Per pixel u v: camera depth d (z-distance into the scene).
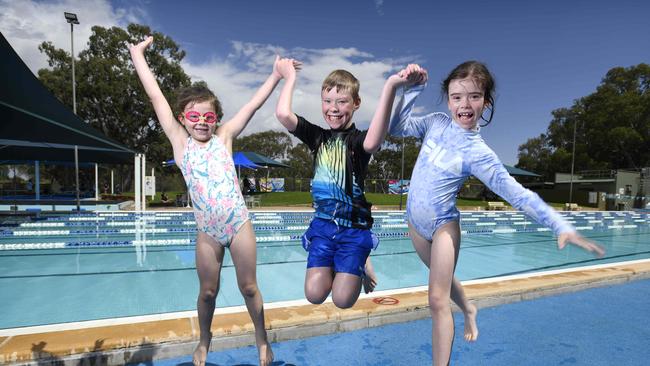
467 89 1.89
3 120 8.58
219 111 2.15
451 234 1.94
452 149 1.93
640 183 25.89
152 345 2.49
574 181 29.08
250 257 2.04
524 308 3.58
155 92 2.14
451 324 1.90
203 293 2.11
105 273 5.46
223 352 2.61
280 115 2.20
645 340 2.87
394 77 1.90
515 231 11.46
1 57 5.83
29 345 2.31
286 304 3.21
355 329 3.02
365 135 2.16
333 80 2.19
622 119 32.62
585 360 2.54
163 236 9.02
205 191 1.98
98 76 29.67
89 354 2.34
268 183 32.16
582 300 3.84
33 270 5.61
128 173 38.44
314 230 2.25
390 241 9.10
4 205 15.01
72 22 15.38
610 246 8.99
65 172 36.16
